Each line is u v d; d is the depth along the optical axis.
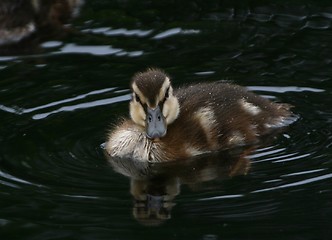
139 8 20.27
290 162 13.49
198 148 14.20
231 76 16.67
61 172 13.27
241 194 12.47
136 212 11.98
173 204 12.22
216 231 11.41
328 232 11.30
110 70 17.11
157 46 18.23
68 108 15.55
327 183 12.65
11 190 12.65
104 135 14.61
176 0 20.53
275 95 15.97
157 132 13.56
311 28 18.69
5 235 11.48
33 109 15.52
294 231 11.39
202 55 17.69
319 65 17.02
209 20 19.38
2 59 17.98
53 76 16.92
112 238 11.33
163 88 13.99
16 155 13.84
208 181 13.01
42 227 11.62
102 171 13.41
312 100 15.71
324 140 14.20
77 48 18.36
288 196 12.32
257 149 14.17
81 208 12.12
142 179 13.15
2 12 19.91
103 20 19.73
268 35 18.45
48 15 19.92
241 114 14.84
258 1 20.20
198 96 15.00
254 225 11.56
